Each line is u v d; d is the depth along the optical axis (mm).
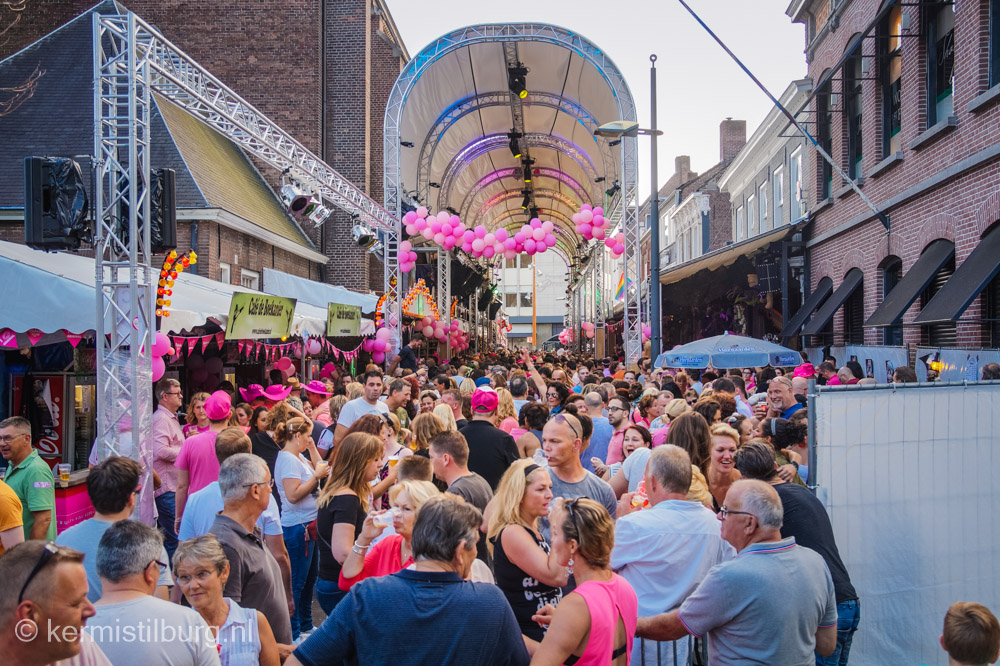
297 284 18094
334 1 23891
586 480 4645
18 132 16266
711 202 30562
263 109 23125
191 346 9680
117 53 8172
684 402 6746
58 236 7219
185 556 3203
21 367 8273
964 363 8984
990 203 9609
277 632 3955
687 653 4035
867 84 14219
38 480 5316
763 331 21609
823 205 16719
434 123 23906
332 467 4707
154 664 2824
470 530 2873
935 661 4586
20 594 2105
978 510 4734
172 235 7906
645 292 23609
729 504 3320
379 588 2791
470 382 8875
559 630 2844
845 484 4555
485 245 18859
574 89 22906
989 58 9820
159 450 7586
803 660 3152
